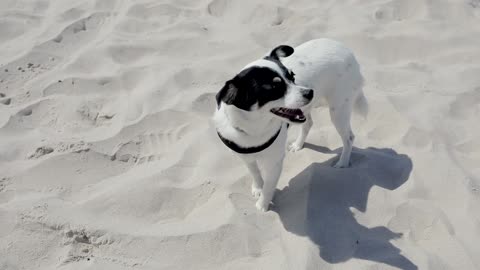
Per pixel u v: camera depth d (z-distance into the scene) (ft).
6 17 8.75
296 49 6.12
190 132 6.84
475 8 9.10
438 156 6.36
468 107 7.23
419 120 6.88
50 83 7.51
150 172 6.30
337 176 6.19
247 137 5.51
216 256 5.50
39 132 6.82
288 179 6.34
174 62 7.93
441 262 5.38
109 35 8.41
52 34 8.40
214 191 6.08
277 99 5.26
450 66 7.91
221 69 7.77
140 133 6.83
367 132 6.89
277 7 8.95
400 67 7.87
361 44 8.27
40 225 5.68
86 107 7.20
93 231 5.64
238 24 8.79
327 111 7.19
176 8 9.04
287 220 5.84
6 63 7.79
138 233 5.64
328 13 8.95
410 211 5.85
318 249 5.50
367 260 5.40
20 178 6.23
